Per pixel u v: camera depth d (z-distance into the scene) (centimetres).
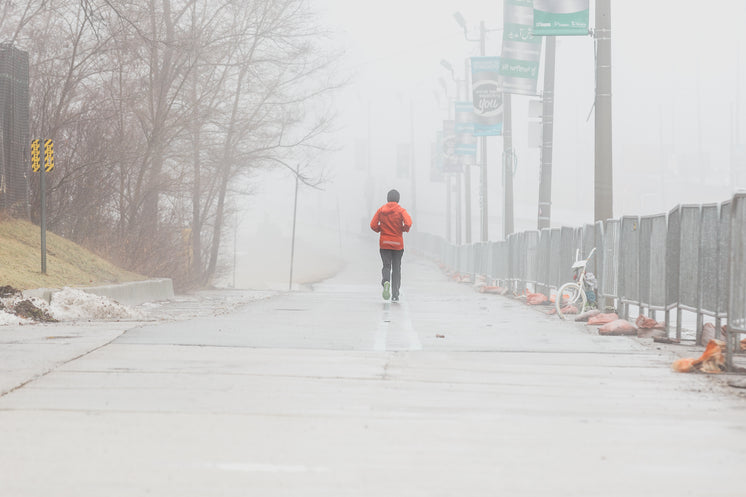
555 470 1952
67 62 10000
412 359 3669
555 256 8062
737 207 3494
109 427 2339
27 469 1923
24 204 8381
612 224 6109
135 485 1811
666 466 1994
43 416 2462
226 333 4603
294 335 4594
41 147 6794
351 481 1850
